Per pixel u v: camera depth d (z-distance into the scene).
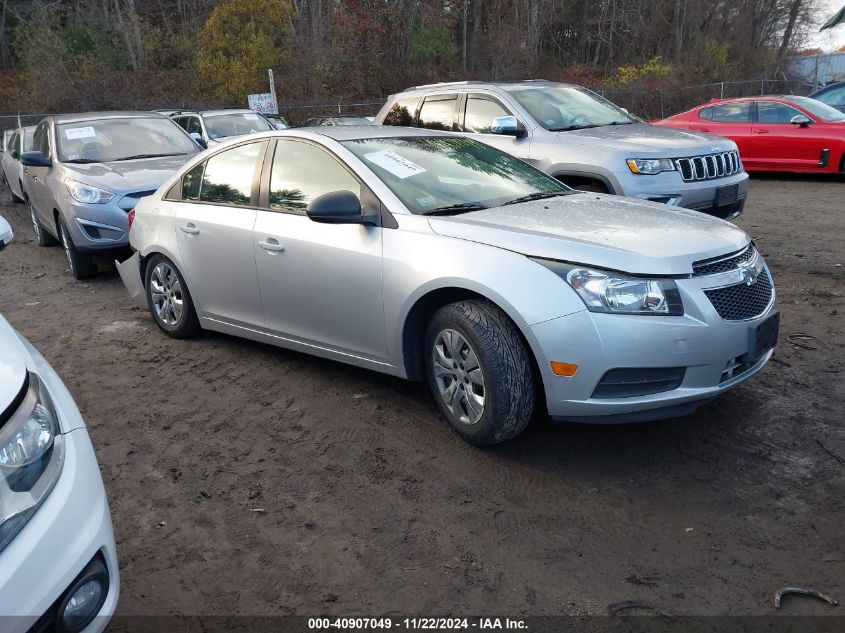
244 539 3.12
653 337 3.22
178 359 5.30
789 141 12.66
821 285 6.37
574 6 44.69
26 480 1.98
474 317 3.51
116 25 31.44
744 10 40.47
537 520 3.15
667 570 2.80
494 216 3.87
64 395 2.39
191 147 8.89
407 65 37.41
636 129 7.95
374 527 3.16
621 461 3.60
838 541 2.92
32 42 29.22
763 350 3.58
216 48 29.67
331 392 4.57
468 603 2.68
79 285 7.77
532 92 8.30
